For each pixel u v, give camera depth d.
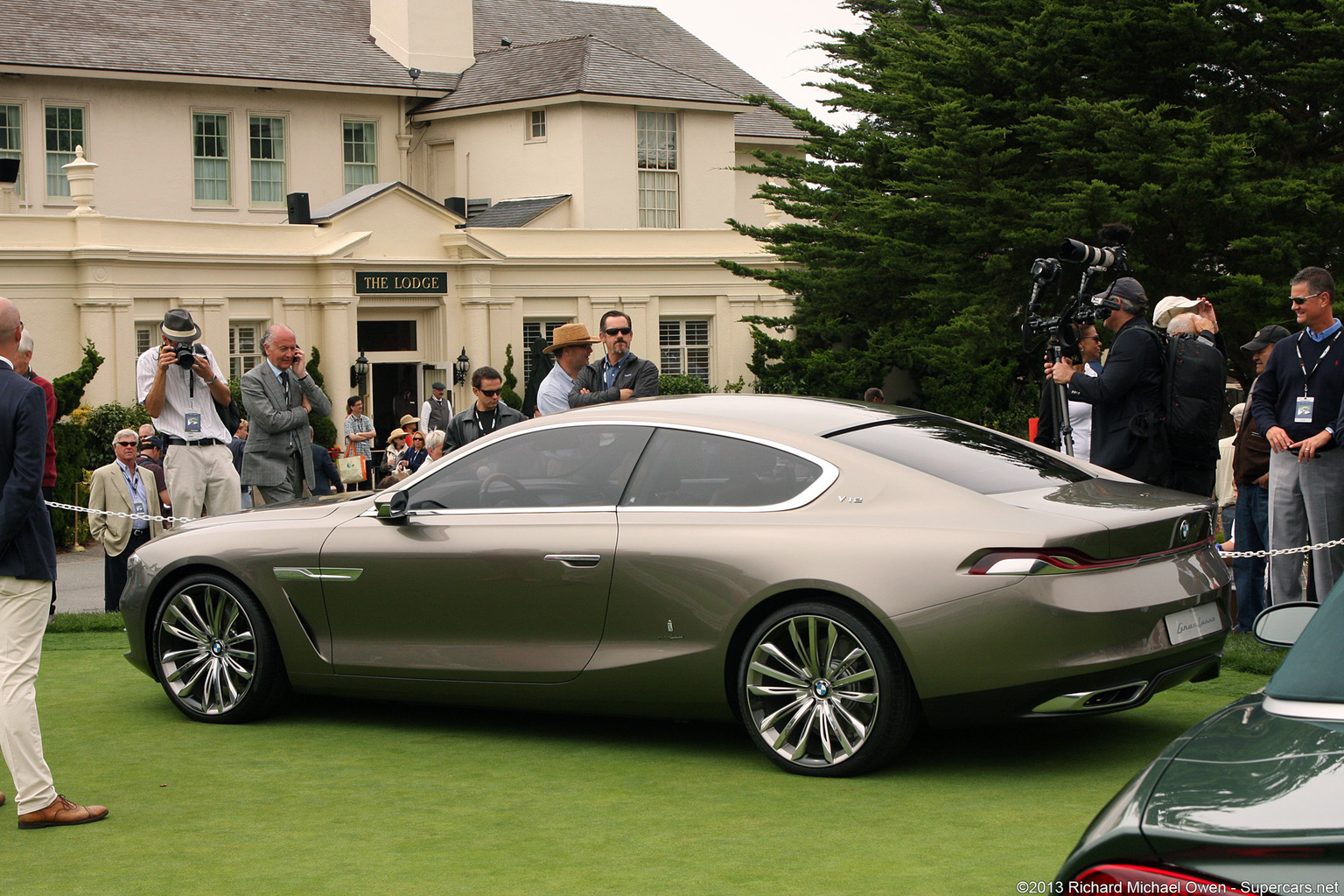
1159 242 20.11
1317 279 7.29
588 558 5.96
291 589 6.66
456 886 4.35
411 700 6.48
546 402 10.05
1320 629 2.88
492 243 29.77
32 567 5.13
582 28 39.62
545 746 6.25
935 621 5.24
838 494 5.64
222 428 10.18
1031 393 31.42
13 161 25.45
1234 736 2.58
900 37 24.41
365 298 28.27
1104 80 21.19
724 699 5.76
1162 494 5.79
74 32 29.20
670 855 4.61
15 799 5.41
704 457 6.00
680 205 34.03
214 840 4.92
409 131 34.31
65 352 24.41
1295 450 7.45
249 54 31.48
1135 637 5.18
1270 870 2.07
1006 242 20.31
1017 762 5.71
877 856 4.52
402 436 23.25
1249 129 20.55
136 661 7.15
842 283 23.16
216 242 26.34
